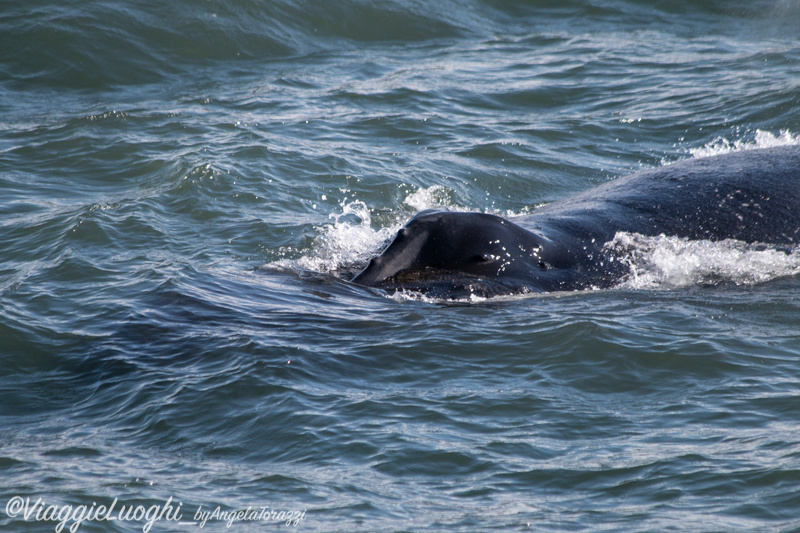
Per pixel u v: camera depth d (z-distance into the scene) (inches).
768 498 722.2
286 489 763.4
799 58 2620.6
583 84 2507.4
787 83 2337.6
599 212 1369.3
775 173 1443.2
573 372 966.4
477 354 1012.5
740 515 703.7
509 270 1224.8
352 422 867.4
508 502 737.6
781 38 2910.9
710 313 1127.0
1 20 2711.6
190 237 1482.5
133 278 1278.3
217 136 2031.3
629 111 2265.0
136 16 2815.0
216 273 1301.7
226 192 1694.1
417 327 1086.4
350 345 1039.0
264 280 1273.4
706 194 1396.4
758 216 1355.8
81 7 2812.5
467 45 2977.4
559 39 3024.1
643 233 1325.0
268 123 2144.4
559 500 739.4
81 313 1157.1
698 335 1047.0
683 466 774.5
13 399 954.1
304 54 2859.3
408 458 805.9
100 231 1465.3
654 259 1279.5
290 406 896.3
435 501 742.5
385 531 698.8
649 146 2039.9
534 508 727.7
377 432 847.7
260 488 766.5
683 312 1128.2
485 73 2628.0
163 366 1003.3
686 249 1299.2
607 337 1028.5
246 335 1063.6
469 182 1825.8
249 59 2785.4
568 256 1266.0
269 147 1923.0
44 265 1336.1
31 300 1198.3
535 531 692.7
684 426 847.7
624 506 725.3
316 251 1418.6
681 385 933.2
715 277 1259.8
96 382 982.4
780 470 755.4
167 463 813.2
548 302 1176.2
